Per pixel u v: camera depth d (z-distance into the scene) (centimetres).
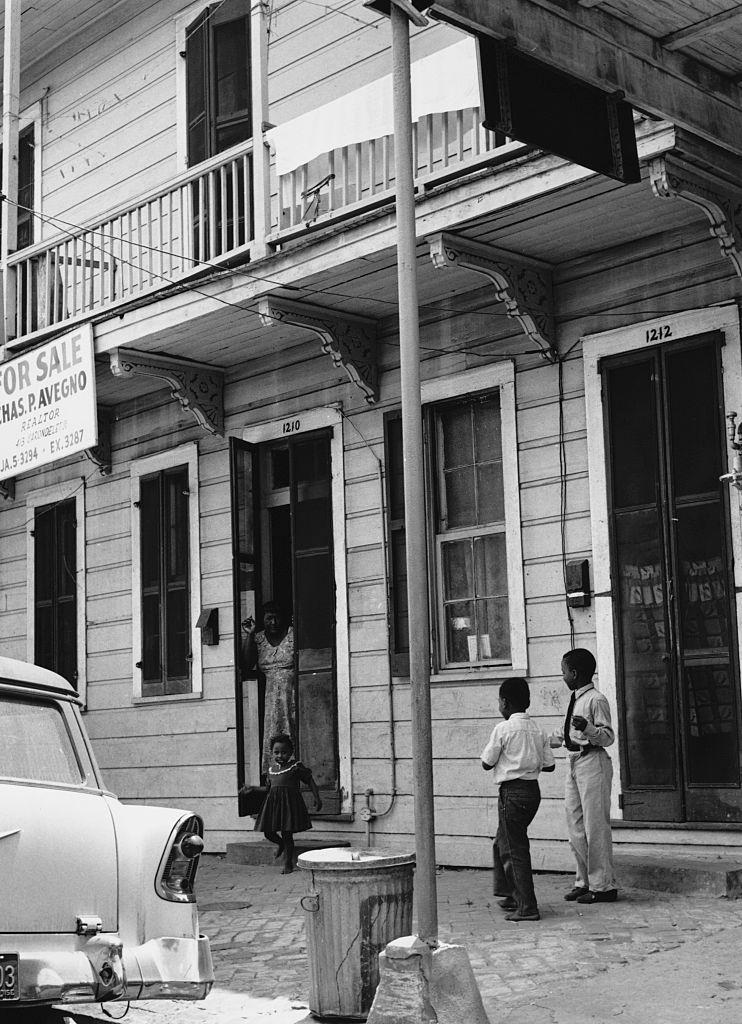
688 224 969
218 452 1343
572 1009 589
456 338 1120
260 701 1256
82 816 537
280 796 1117
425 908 547
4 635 1603
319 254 1048
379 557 1167
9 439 1288
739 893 840
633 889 888
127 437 1464
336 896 618
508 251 1007
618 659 971
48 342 1248
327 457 1224
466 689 1082
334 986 612
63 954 508
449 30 1137
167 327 1188
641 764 951
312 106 1262
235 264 1168
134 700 1406
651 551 967
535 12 659
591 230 973
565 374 1038
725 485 929
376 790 1141
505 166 905
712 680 924
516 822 818
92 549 1491
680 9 691
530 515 1048
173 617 1375
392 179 1104
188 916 555
